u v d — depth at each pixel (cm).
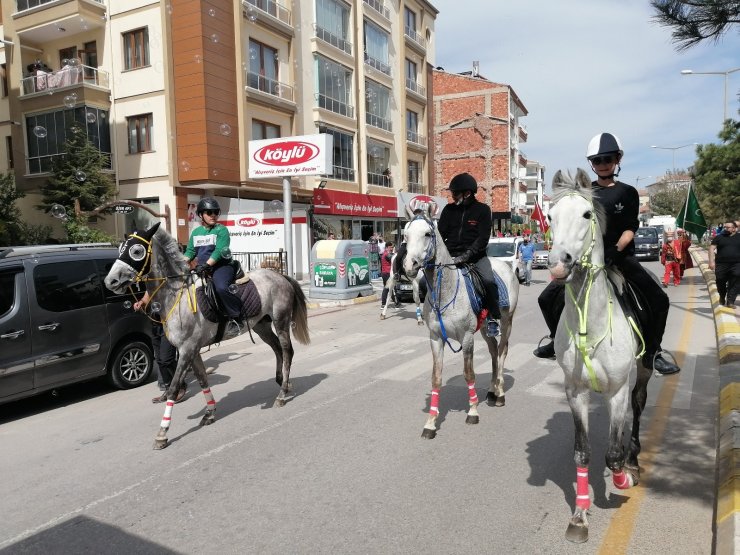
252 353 985
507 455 484
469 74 5050
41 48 2252
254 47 2233
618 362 346
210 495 425
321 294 1656
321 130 2580
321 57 2569
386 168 3206
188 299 565
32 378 658
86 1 2031
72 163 1902
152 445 540
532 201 7025
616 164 388
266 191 2300
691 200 1483
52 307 686
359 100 2884
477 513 382
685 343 927
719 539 321
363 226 2905
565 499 400
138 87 2052
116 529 381
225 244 608
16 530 387
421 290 600
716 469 438
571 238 321
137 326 778
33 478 475
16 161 2191
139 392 755
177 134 2020
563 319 368
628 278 403
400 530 362
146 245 550
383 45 3152
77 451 535
